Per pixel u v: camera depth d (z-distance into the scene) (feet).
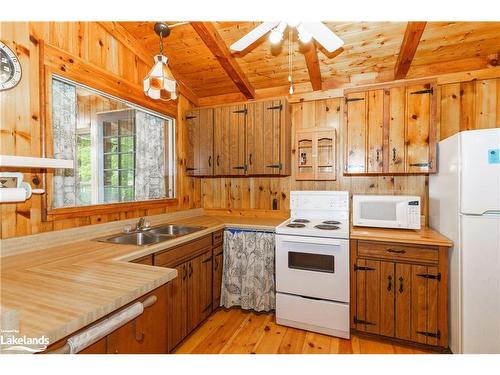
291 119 9.35
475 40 6.64
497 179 5.11
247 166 8.86
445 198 6.38
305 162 9.11
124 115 7.50
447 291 5.98
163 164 8.86
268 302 7.75
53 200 5.32
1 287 3.28
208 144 9.31
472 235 5.27
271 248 7.76
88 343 2.72
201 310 7.06
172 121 9.02
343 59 7.69
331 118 8.89
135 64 7.29
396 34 6.64
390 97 7.32
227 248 8.23
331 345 6.38
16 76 4.66
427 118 6.99
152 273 3.82
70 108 5.77
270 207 9.70
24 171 4.83
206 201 10.47
